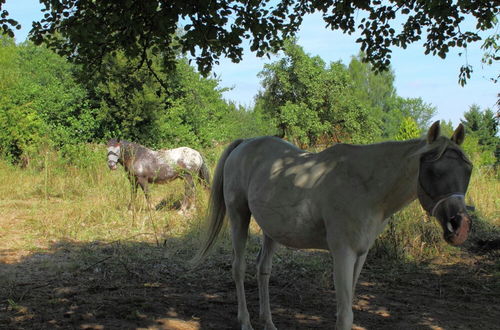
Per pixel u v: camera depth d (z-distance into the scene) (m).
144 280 5.56
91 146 16.36
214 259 6.58
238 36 4.92
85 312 4.39
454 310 4.83
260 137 4.48
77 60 5.23
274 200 3.78
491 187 11.29
